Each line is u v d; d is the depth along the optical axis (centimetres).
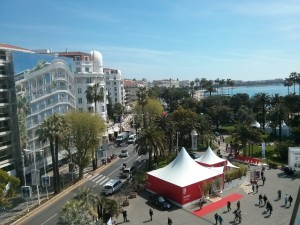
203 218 3891
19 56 6106
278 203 4272
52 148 5069
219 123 11850
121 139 9431
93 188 5344
